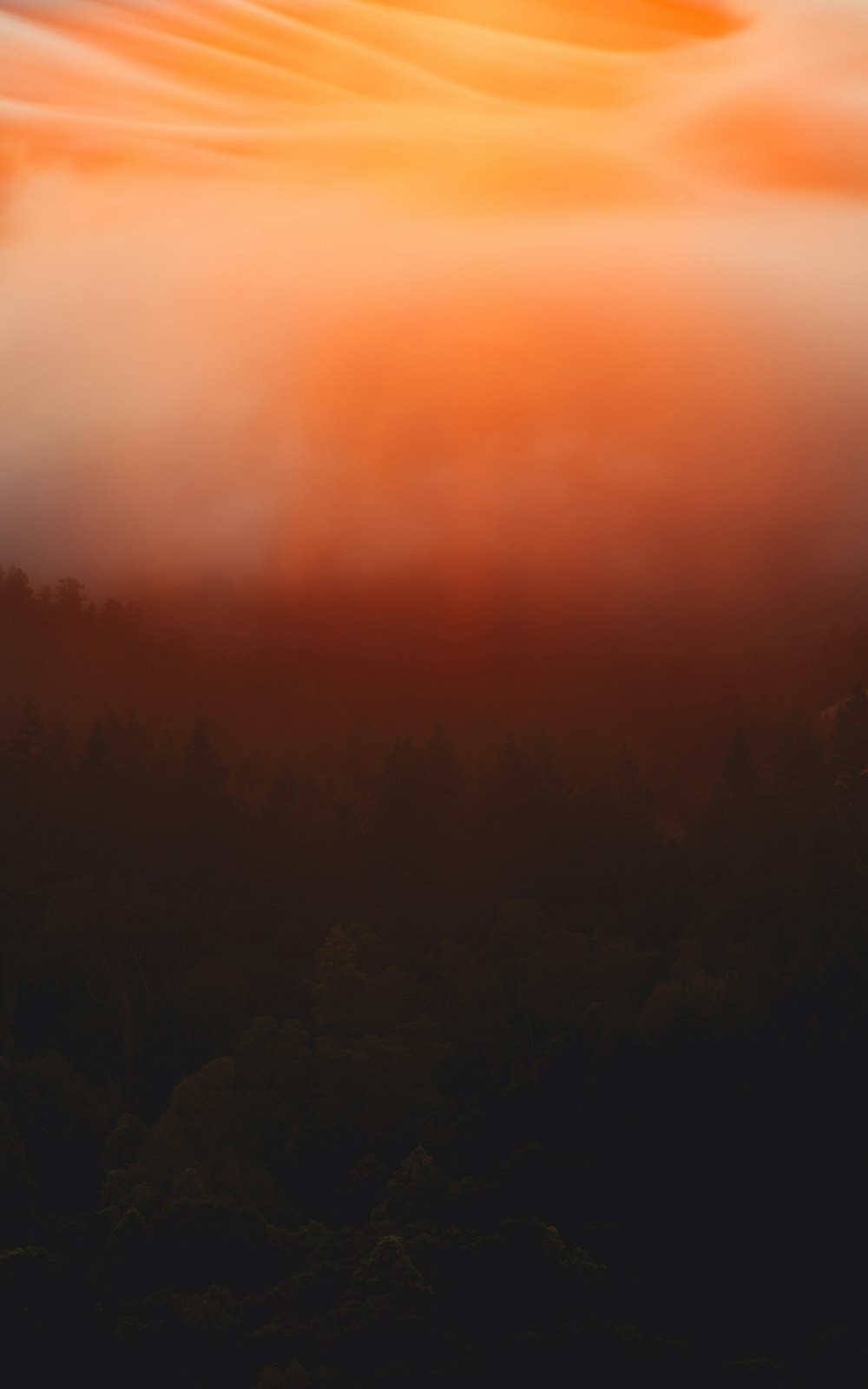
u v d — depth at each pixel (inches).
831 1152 1985.7
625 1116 2158.0
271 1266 1956.2
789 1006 2279.8
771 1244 1872.5
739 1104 2097.7
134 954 3494.1
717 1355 1651.1
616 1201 2018.9
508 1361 1563.7
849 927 3058.6
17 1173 2199.8
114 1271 1910.7
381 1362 1584.6
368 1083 2544.3
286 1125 2549.2
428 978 3253.0
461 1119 2391.7
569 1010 2893.7
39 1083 2657.5
